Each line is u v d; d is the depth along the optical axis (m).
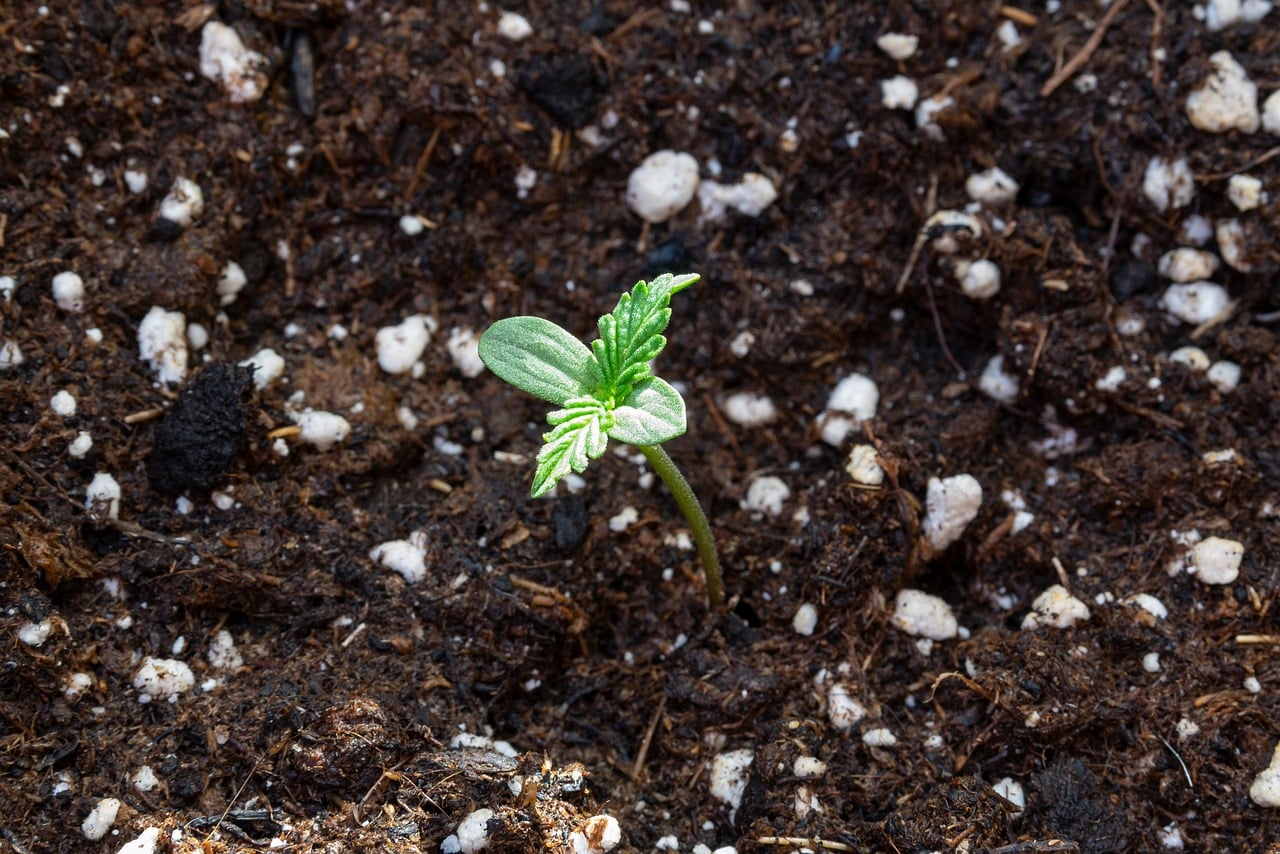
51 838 0.28
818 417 0.32
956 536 0.31
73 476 0.30
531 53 0.32
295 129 0.32
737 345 0.32
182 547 0.30
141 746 0.29
